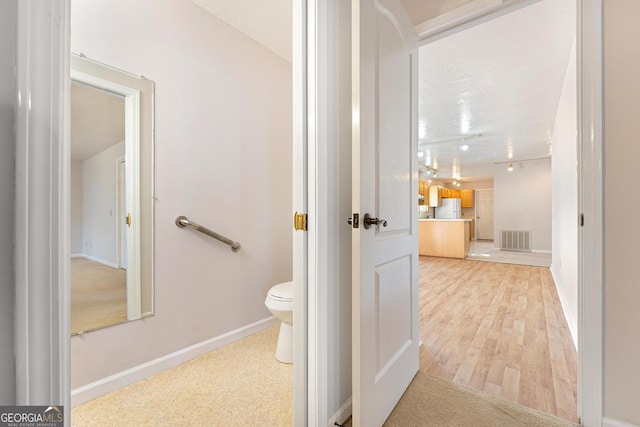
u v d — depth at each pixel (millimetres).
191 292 1834
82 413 1317
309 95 1149
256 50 2248
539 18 1883
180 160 1795
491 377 1606
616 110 1143
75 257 1463
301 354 1157
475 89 2945
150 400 1412
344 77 1312
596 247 1171
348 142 1333
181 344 1773
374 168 1172
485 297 3201
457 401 1396
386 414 1263
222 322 2000
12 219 456
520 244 6766
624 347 1127
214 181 1970
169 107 1744
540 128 4195
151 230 1668
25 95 459
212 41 1952
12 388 458
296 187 1174
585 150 1197
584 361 1202
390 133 1325
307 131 1155
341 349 1272
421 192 8297
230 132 2070
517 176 6785
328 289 1189
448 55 2326
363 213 1080
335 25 1255
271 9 1896
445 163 6883
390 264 1337
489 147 5312
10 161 454
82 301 1443
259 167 2275
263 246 2301
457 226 6094
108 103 1557
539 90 2971
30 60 465
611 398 1148
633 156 1114
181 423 1259
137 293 1608
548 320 2484
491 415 1295
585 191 1199
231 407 1361
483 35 2068
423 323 2430
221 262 2006
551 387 1507
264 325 2279
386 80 1285
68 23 513
